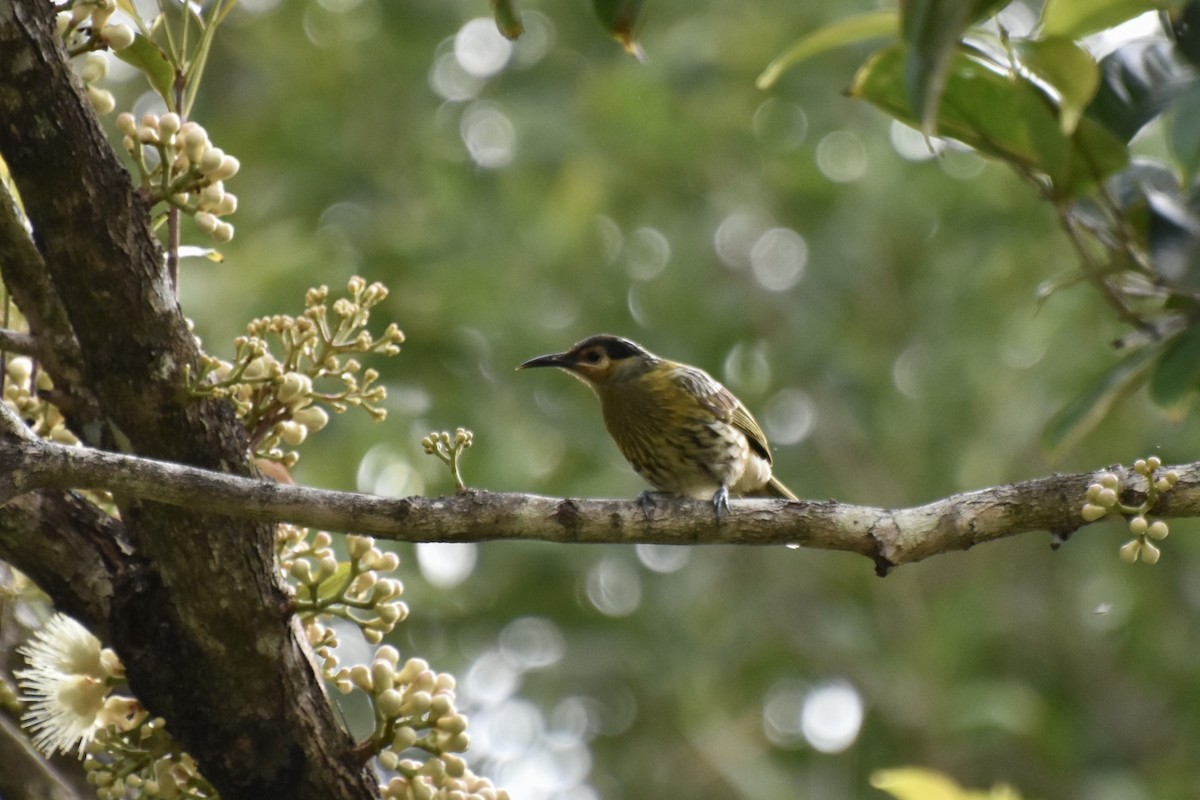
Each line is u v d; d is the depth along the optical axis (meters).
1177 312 7.36
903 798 6.53
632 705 15.38
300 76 15.84
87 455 4.77
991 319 15.71
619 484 13.74
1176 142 7.01
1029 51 6.05
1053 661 16.11
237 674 5.35
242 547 5.22
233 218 14.39
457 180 15.08
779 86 16.30
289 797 5.47
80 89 4.98
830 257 16.50
